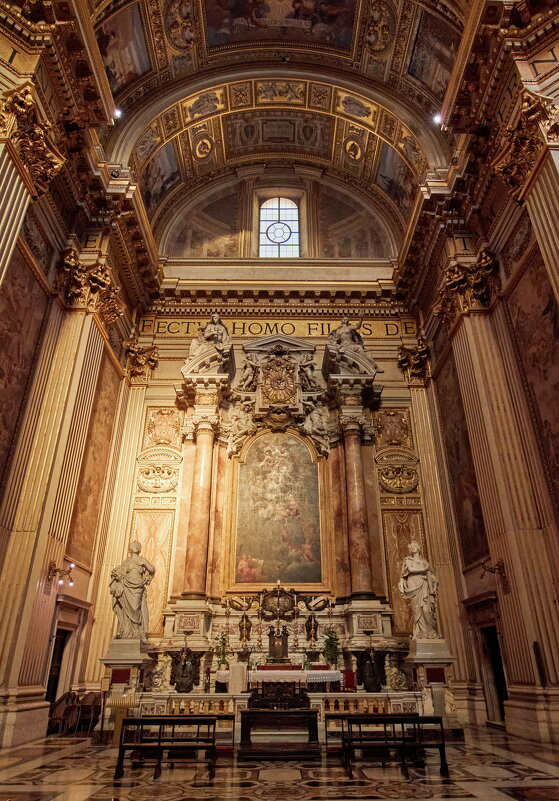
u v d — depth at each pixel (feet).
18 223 25.79
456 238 37.88
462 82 31.09
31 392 30.78
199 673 34.96
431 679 29.53
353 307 49.78
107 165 38.42
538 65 27.30
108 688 30.58
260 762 20.30
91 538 37.52
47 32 27.09
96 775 17.58
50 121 29.17
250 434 45.16
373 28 43.55
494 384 32.91
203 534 39.14
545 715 25.20
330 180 56.65
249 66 47.88
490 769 18.47
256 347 47.39
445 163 40.91
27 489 29.30
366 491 42.83
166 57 44.37
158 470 43.39
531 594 27.66
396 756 21.31
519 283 31.58
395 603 39.63
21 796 14.32
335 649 36.60
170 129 47.39
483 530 34.19
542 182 25.76
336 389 44.91
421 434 44.80
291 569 40.81
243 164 56.59
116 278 41.50
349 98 47.73
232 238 54.19
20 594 26.86
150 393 46.42
